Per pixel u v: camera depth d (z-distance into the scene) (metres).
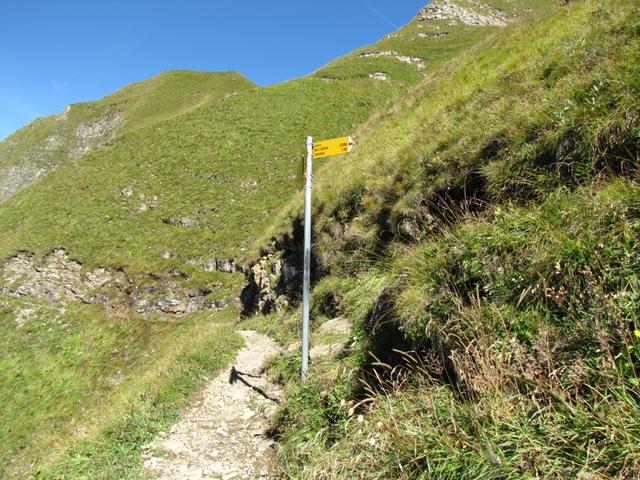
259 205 39.91
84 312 33.50
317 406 4.91
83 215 42.66
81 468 4.98
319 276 10.66
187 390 7.01
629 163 3.94
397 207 7.52
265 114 52.91
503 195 5.16
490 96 8.09
